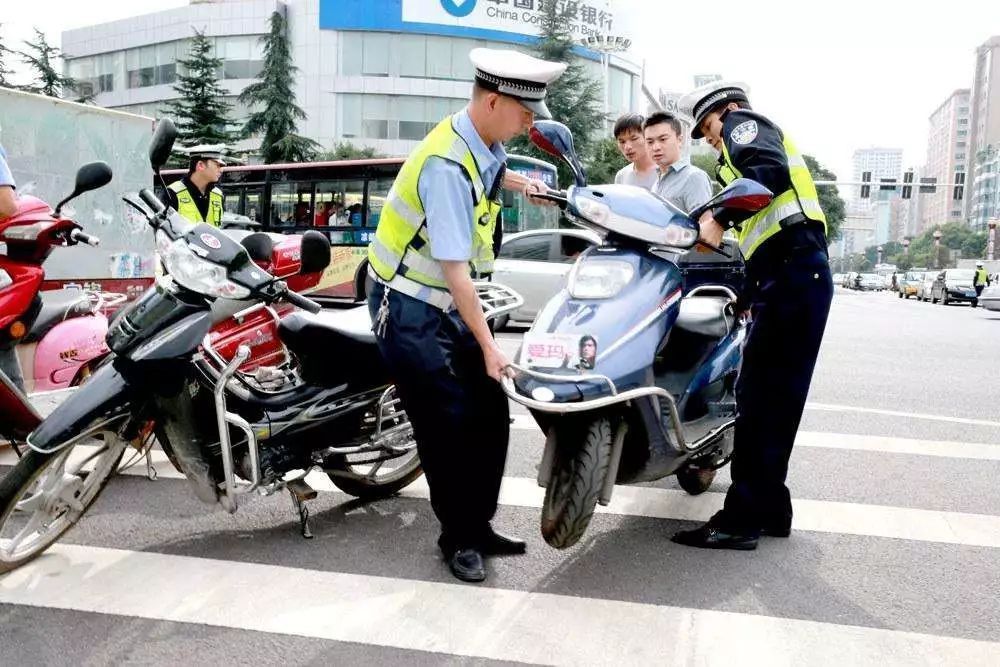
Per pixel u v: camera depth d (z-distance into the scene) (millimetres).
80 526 3605
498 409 3262
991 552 3465
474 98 2941
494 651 2592
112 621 2752
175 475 4355
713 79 3496
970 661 2570
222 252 3000
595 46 41094
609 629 2744
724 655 2588
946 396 7129
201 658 2529
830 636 2717
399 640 2652
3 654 2533
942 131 174875
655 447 3119
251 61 45781
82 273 6102
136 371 3035
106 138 6297
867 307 24609
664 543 3529
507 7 44531
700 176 4719
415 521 3771
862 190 36781
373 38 43781
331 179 15086
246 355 3139
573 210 3246
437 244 2852
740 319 3998
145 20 48562
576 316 3057
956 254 104438
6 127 5617
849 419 6023
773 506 3527
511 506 3988
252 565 3227
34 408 3586
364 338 3521
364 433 3730
